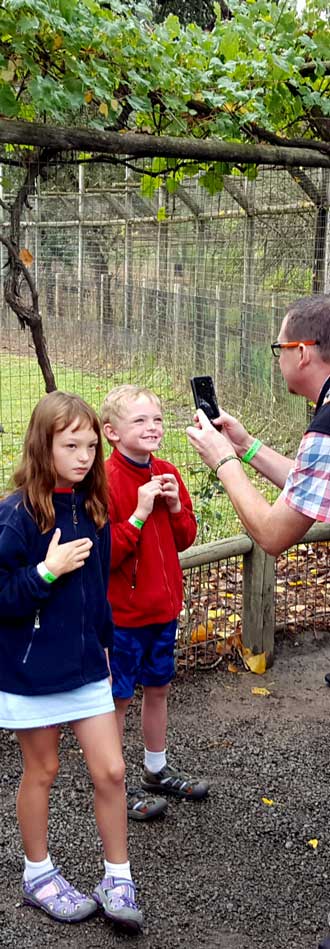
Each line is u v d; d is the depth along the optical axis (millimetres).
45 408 2438
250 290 9938
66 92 3600
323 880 2857
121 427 3016
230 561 5348
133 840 3037
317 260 7973
